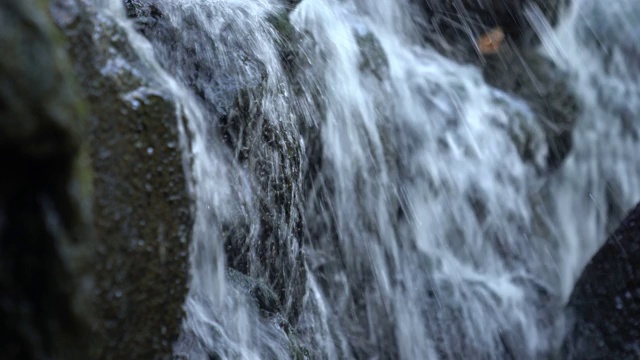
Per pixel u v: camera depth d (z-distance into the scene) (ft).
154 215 6.31
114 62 6.19
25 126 4.55
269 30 11.29
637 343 11.56
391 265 13.79
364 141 13.43
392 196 13.94
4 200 4.64
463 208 15.19
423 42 16.78
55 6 5.44
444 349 13.61
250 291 9.32
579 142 17.34
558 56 17.69
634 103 18.13
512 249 15.92
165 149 6.45
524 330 14.48
